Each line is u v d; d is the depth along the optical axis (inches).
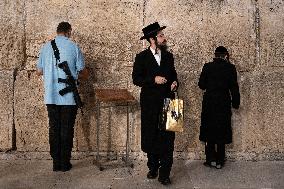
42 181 175.8
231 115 201.6
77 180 178.1
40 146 214.2
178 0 215.6
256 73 215.5
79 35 214.4
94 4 214.5
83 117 214.2
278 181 179.8
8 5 214.1
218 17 215.9
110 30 214.5
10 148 212.2
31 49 213.6
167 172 171.6
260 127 215.5
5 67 213.9
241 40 215.8
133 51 215.0
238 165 205.0
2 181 175.2
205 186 172.1
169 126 164.4
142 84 173.6
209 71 195.0
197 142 215.5
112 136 215.0
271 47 216.5
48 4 214.2
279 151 215.3
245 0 216.7
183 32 215.5
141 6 215.2
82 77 199.2
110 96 189.2
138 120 215.0
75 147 214.5
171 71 178.1
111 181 177.5
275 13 217.6
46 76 186.1
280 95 215.3
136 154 213.0
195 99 215.3
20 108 213.2
